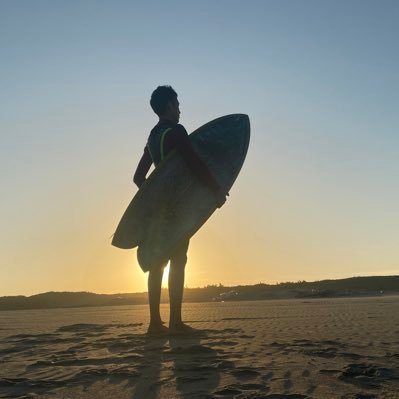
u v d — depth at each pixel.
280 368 2.87
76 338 4.91
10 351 4.11
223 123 5.12
